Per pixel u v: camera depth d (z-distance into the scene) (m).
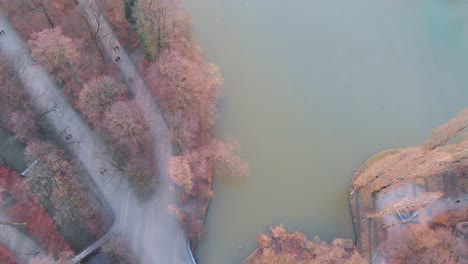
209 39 85.06
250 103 78.69
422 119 79.06
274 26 87.44
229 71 81.81
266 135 76.00
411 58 85.38
